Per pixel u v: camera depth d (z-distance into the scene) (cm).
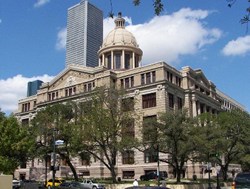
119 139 5497
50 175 7812
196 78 8831
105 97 5203
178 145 4716
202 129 5106
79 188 5038
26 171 8794
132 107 5462
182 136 4716
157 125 4819
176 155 4722
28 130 5894
